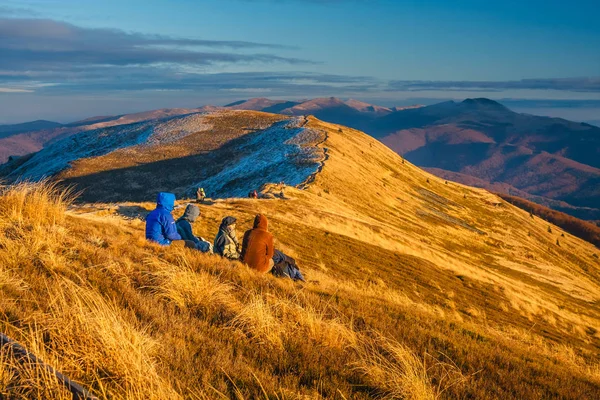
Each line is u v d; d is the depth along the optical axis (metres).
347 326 6.65
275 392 4.20
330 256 27.11
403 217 86.44
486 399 5.25
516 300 32.50
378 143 167.12
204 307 6.22
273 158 111.69
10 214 9.41
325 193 73.62
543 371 6.97
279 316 6.38
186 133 154.62
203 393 3.79
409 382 4.75
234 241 10.51
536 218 164.50
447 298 26.83
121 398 3.48
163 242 10.25
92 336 4.17
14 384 3.26
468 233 102.06
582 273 122.56
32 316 4.55
